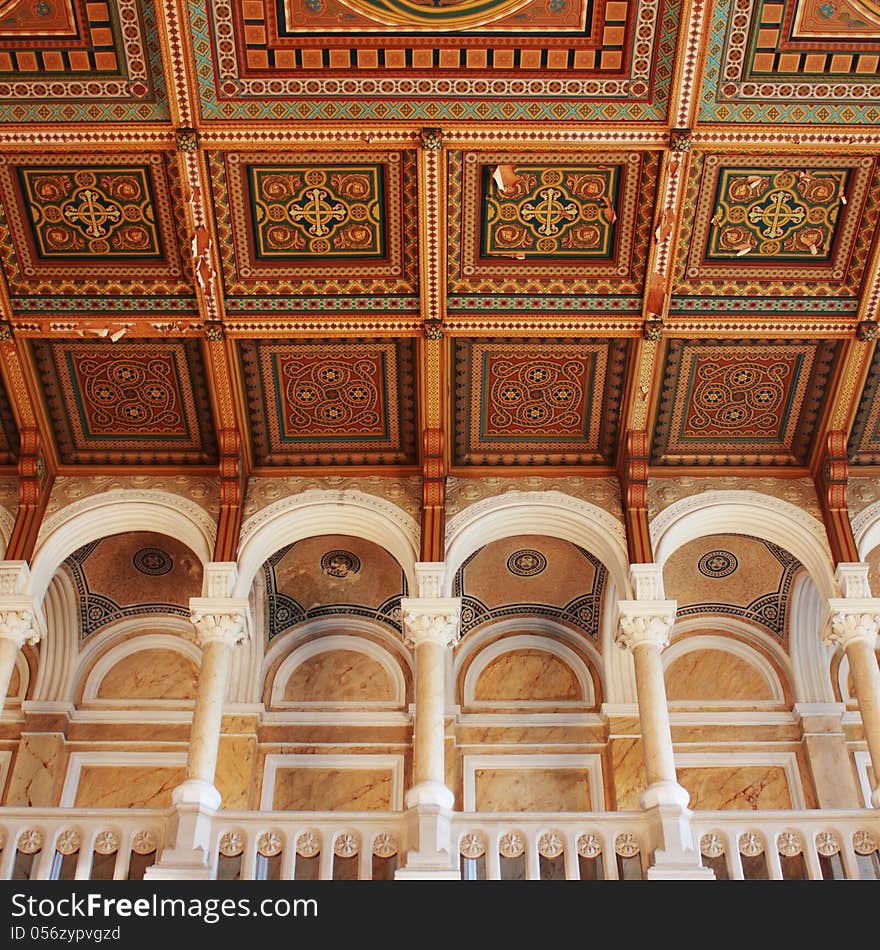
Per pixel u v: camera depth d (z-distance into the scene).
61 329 12.73
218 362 12.94
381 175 11.99
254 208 12.18
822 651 15.30
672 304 12.67
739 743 14.91
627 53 11.18
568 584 15.45
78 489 13.48
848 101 11.41
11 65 11.19
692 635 15.65
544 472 13.70
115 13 10.90
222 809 12.77
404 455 13.73
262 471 13.67
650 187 12.02
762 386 13.34
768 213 12.23
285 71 11.28
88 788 14.48
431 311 12.63
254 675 15.02
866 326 12.64
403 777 14.64
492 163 11.90
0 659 12.09
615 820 11.42
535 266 12.59
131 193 12.07
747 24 10.98
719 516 13.35
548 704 15.19
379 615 15.61
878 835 11.36
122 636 15.48
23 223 12.22
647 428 13.45
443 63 11.26
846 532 12.99
